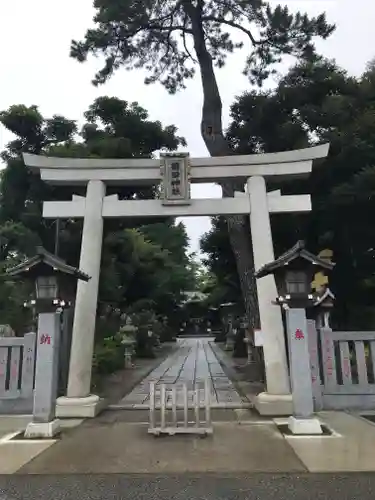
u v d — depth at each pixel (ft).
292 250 22.59
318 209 45.62
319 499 13.58
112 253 55.31
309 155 31.60
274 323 28.81
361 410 27.63
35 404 22.22
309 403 22.22
